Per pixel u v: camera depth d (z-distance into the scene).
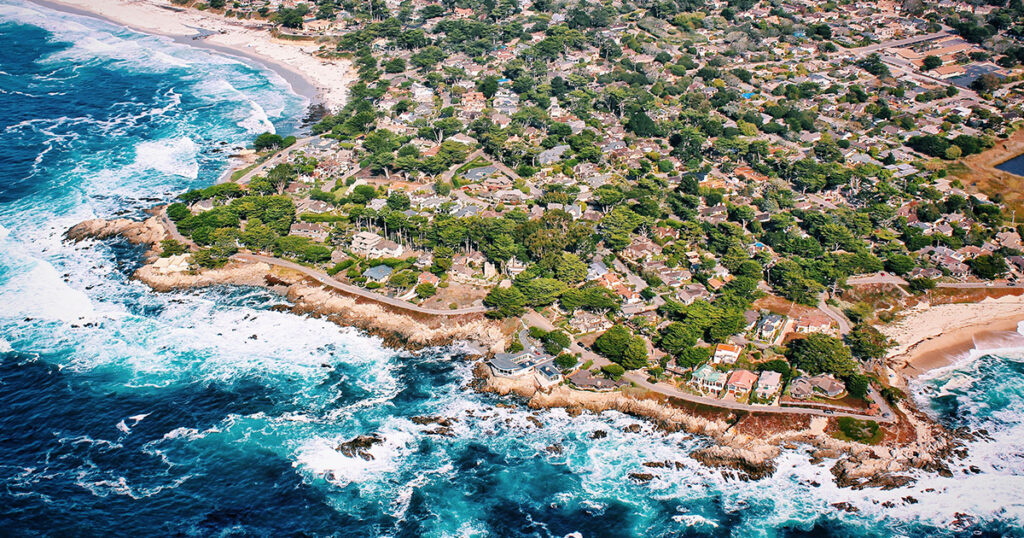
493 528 192.25
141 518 189.00
